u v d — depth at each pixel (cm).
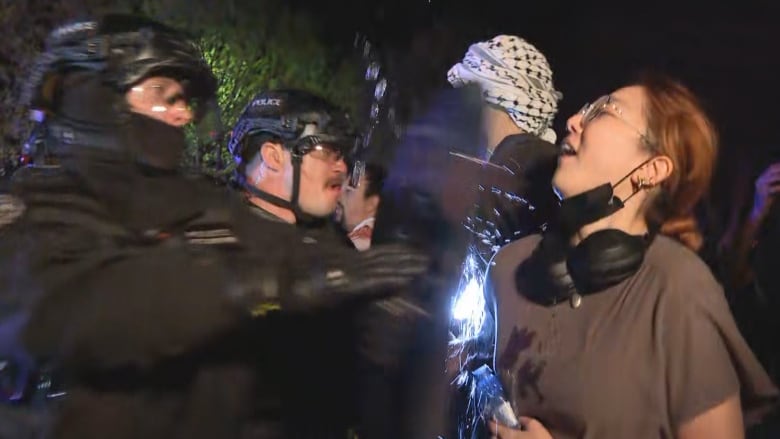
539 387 183
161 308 158
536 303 189
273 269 167
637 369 173
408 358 183
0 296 161
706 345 169
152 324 158
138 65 165
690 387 169
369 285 173
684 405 170
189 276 160
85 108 165
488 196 216
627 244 177
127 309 157
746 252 303
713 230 323
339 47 546
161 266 160
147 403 161
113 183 163
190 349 161
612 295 179
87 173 163
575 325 182
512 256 200
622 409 173
